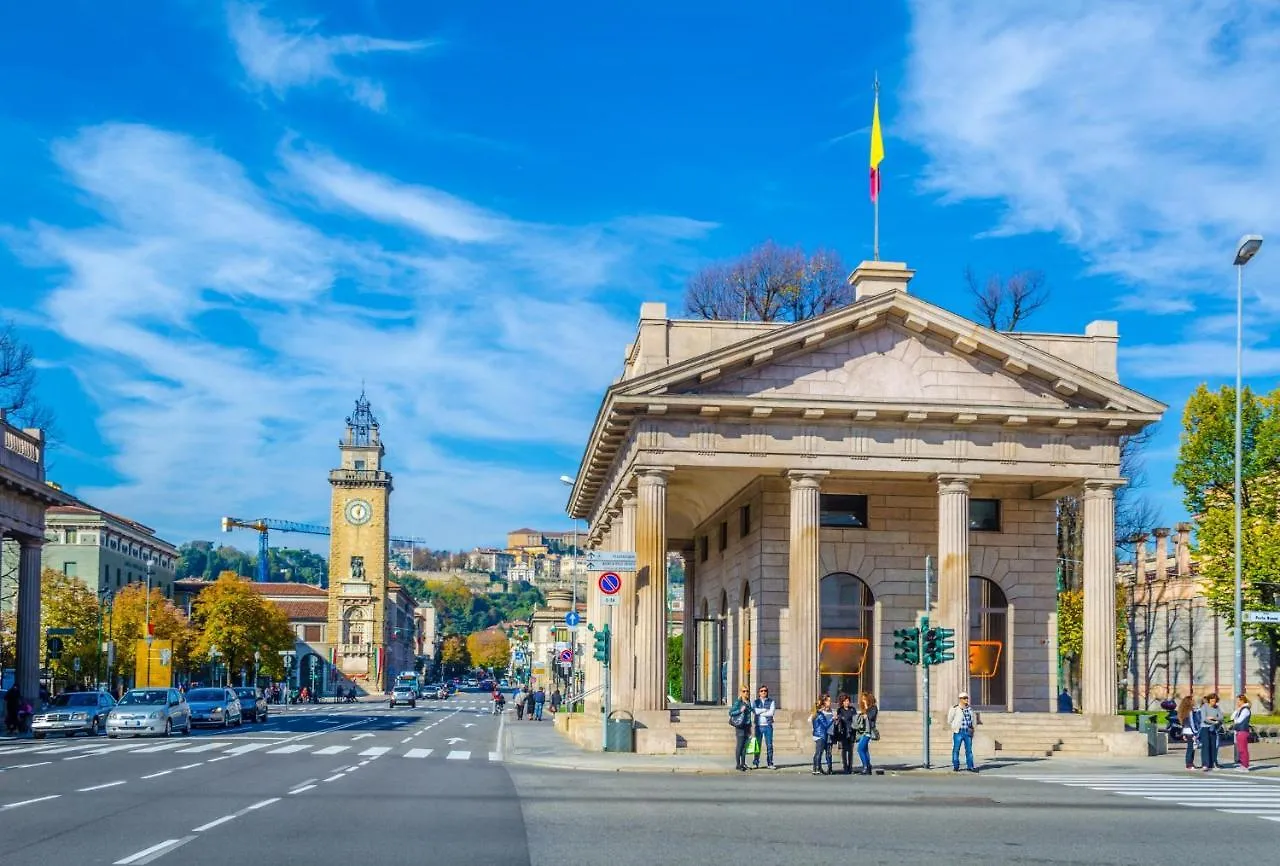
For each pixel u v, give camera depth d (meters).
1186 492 66.62
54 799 24.48
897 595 48.47
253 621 134.75
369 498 194.88
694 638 64.31
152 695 55.31
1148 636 91.88
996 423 45.00
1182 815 24.64
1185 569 87.69
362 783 29.23
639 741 41.88
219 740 50.72
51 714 54.66
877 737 36.41
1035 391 45.44
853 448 44.47
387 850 17.72
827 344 44.78
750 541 50.25
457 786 28.83
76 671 84.69
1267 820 23.88
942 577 44.59
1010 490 49.38
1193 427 65.94
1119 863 18.05
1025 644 48.88
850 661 48.31
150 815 21.72
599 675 59.16
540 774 33.66
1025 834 21.25
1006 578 49.06
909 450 44.72
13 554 105.06
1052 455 45.31
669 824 21.67
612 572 42.47
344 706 132.12
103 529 126.44
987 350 44.78
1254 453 63.84
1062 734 44.22
